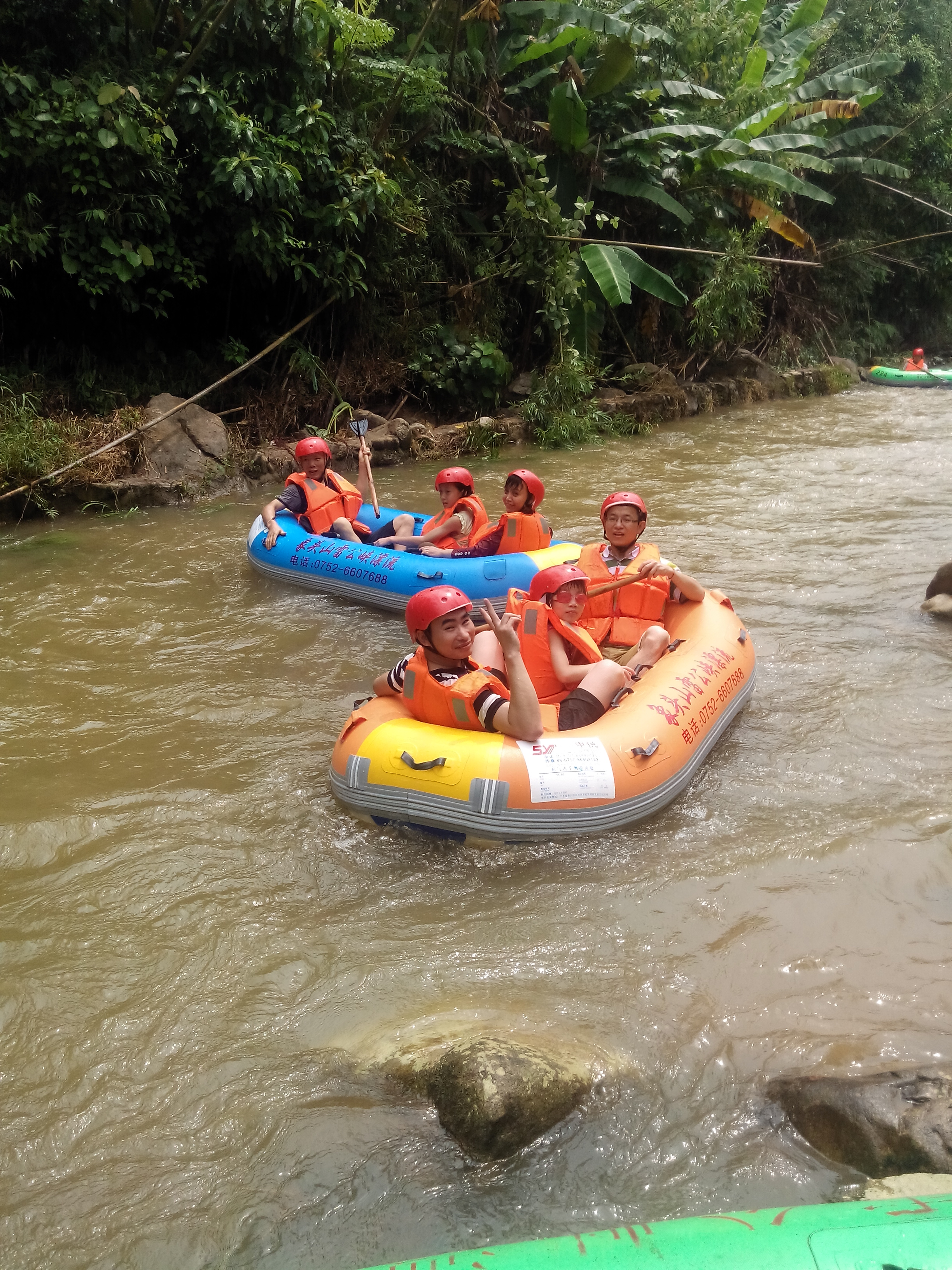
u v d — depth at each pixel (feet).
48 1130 8.15
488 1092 7.76
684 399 47.96
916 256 74.90
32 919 10.84
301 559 21.84
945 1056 8.59
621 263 45.62
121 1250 7.11
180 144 33.27
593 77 46.70
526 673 12.15
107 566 23.75
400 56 42.11
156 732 15.17
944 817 12.28
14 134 29.25
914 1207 5.98
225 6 31.12
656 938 10.31
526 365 46.96
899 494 29.81
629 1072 8.52
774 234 62.59
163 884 11.41
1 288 29.86
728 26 52.26
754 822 12.35
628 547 16.33
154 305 35.42
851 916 10.55
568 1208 7.29
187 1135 8.06
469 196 46.65
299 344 37.76
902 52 68.18
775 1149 7.70
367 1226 7.22
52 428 29.86
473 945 10.28
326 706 16.05
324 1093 8.41
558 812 11.83
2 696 16.49
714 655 14.76
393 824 12.41
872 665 16.94
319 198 36.14
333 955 10.19
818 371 57.93
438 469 36.06
